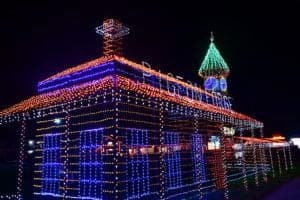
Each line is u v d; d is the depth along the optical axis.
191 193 13.30
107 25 11.17
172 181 13.56
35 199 11.74
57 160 11.76
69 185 11.14
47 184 12.00
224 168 13.23
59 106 10.38
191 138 14.22
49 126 12.28
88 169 10.67
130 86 8.76
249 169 21.66
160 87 12.12
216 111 13.23
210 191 14.13
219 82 26.73
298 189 15.38
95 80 9.50
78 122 10.69
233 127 17.50
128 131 10.48
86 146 10.70
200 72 27.48
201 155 14.75
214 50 27.67
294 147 32.00
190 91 14.32
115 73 9.45
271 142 22.55
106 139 9.76
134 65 10.67
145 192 11.32
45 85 11.97
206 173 15.16
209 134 14.78
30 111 10.95
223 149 13.62
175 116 13.10
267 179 18.92
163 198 9.92
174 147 13.42
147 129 11.18
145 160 11.63
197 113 11.69
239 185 16.25
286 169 24.73
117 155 8.94
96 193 10.30
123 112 9.88
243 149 18.44
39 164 12.36
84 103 9.68
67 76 11.03
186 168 14.53
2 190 13.62
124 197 9.80
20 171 11.59
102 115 10.01
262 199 13.00
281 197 13.36
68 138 9.82
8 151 21.91
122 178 9.67
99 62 9.91
